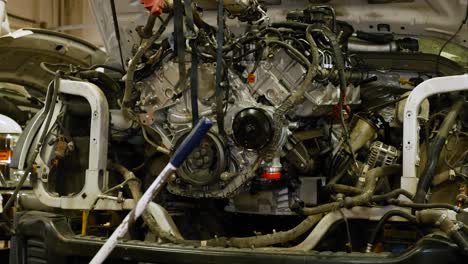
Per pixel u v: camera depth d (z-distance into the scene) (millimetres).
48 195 3467
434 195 3205
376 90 3686
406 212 2748
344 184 3279
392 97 3643
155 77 3363
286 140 3121
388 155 3174
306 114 3186
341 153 3309
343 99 3115
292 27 3236
